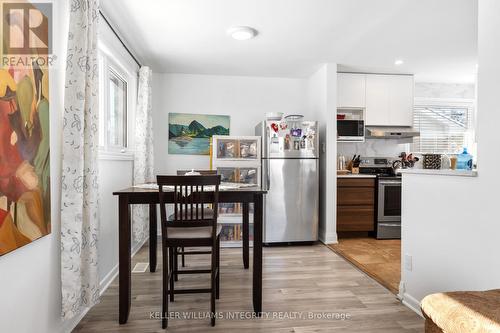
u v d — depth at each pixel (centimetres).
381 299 225
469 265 165
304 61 371
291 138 382
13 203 120
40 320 148
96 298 187
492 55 152
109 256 258
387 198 403
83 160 175
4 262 121
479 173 158
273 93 443
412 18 256
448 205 179
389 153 464
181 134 424
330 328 185
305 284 252
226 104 434
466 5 234
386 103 426
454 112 476
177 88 423
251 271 283
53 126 160
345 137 406
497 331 100
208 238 189
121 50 289
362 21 262
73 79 167
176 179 181
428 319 127
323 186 393
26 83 129
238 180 382
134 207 327
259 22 264
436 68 401
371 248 361
